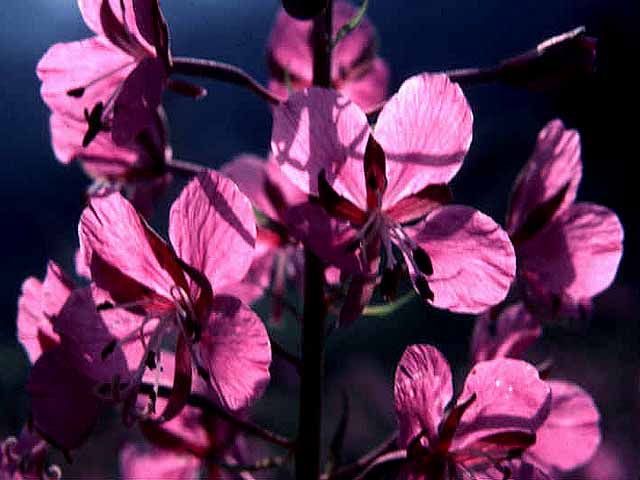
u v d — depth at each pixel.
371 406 0.52
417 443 0.17
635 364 0.51
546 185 0.19
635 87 0.88
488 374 0.17
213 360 0.16
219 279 0.16
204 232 0.16
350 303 0.16
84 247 0.17
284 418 0.49
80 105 0.19
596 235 0.19
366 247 0.17
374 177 0.17
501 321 0.19
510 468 0.17
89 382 0.17
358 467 0.18
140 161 0.20
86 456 0.42
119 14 0.18
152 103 0.17
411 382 0.17
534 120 0.89
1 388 0.51
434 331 0.59
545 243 0.19
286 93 0.22
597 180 0.88
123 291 0.17
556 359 0.52
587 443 0.19
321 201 0.16
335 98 0.16
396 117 0.17
